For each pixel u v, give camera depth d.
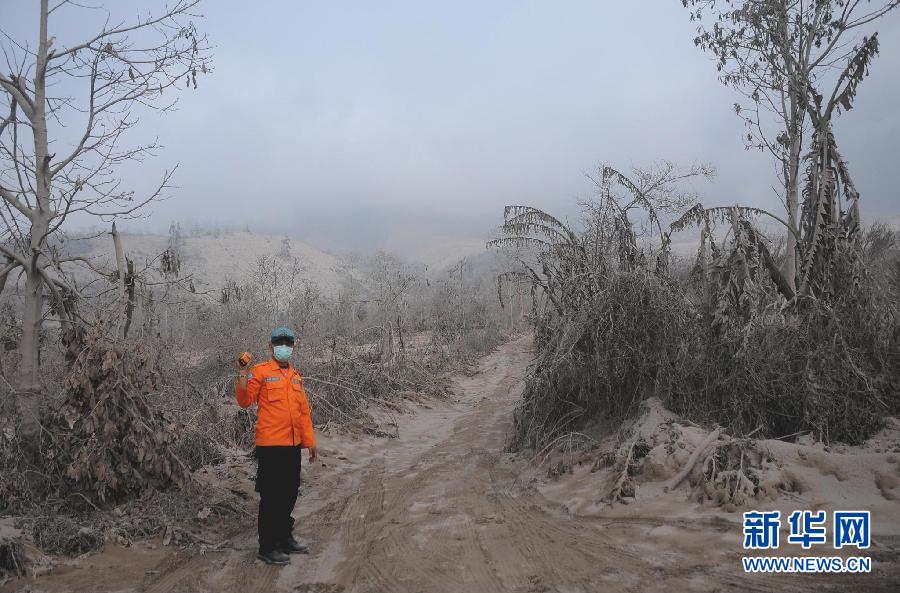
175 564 5.21
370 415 13.07
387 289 25.94
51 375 7.35
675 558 4.74
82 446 6.05
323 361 14.34
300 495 7.84
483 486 7.85
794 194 14.92
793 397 7.17
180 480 6.48
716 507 5.48
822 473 5.58
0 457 5.95
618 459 6.77
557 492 6.93
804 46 15.00
